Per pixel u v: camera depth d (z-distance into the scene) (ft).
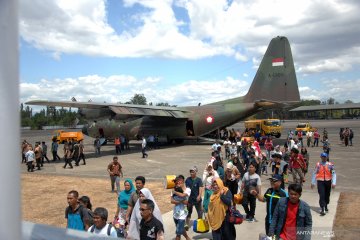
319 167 35.65
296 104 107.65
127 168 74.18
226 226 23.89
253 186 33.17
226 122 118.62
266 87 115.03
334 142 131.13
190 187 32.19
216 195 24.12
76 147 80.84
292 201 18.33
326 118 437.99
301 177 47.96
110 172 51.19
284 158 55.77
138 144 137.39
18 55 3.71
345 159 81.00
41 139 200.85
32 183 60.59
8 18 3.60
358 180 54.70
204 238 30.19
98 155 100.83
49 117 448.65
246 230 31.30
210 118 118.21
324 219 33.71
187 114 120.26
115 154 102.37
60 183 60.18
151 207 18.72
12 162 3.63
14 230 3.63
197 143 131.03
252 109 114.83
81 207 22.97
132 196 25.75
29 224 5.87
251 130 148.15
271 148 77.30
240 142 80.94
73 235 5.45
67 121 436.76
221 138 136.98
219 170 41.47
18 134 3.71
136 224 22.94
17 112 3.69
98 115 119.65
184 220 28.14
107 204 45.29
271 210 23.41
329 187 35.50
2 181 3.56
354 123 302.25
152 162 82.48
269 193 23.77
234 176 34.78
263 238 19.01
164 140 131.23
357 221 32.58
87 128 128.57
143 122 120.78
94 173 70.13
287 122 369.71
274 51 113.60
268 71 114.62
